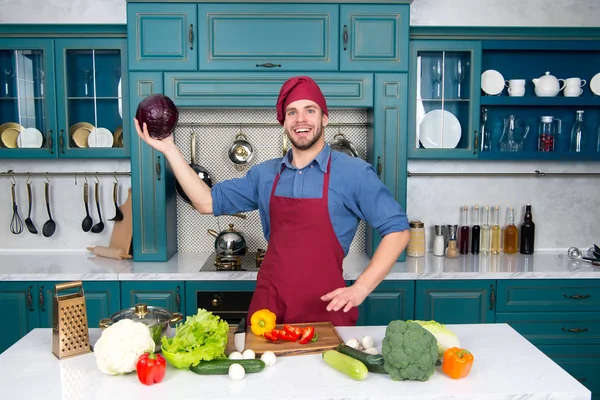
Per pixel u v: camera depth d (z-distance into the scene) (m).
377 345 1.59
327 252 2.02
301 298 2.01
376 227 1.96
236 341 1.62
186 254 3.31
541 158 3.15
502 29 3.04
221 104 2.95
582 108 3.35
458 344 1.47
